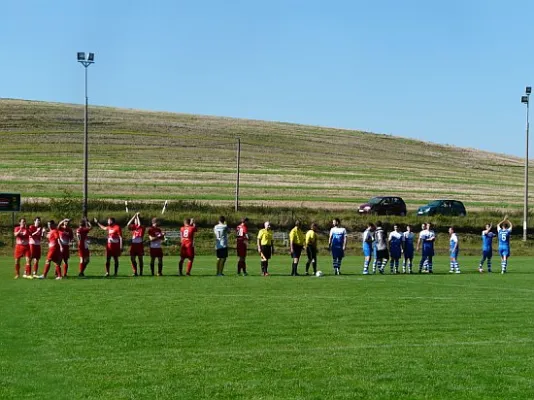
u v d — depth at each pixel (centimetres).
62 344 1775
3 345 1758
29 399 1327
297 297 2683
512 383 1447
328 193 9488
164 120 14512
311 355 1675
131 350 1719
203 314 2234
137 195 8406
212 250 5762
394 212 8081
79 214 6212
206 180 9781
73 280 3347
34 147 11181
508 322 2120
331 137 14725
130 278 3475
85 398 1334
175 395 1354
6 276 3581
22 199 7569
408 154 13938
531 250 6450
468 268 4528
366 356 1666
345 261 5100
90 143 11775
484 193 10550
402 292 2883
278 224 6612
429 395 1366
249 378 1472
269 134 14238
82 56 5662
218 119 15500
